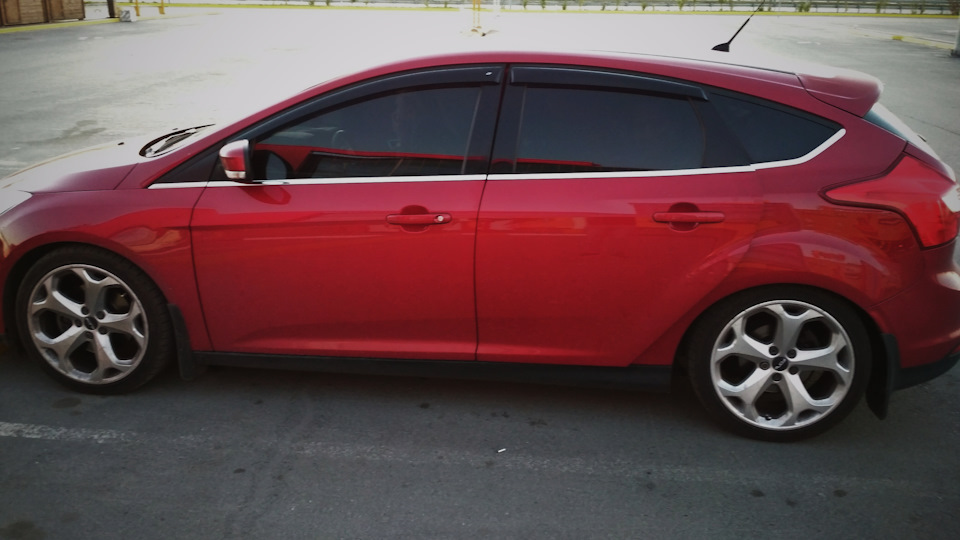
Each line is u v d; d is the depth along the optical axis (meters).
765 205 3.02
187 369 3.46
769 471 3.07
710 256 3.05
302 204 3.22
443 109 3.25
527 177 3.14
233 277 3.31
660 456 3.16
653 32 27.59
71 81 13.77
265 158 3.30
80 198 3.37
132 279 3.36
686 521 2.76
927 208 2.99
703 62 3.29
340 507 2.80
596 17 39.81
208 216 3.26
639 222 3.06
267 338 3.42
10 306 3.52
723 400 3.24
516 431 3.34
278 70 15.53
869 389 3.25
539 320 3.23
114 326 3.44
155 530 2.66
